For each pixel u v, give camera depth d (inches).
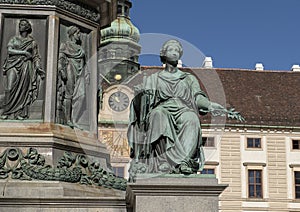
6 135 272.5
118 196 265.0
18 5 297.1
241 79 1637.6
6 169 264.2
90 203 245.3
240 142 1526.8
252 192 1517.0
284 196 1520.7
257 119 1537.9
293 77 1660.9
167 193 218.2
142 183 218.2
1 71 287.3
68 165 271.3
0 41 291.9
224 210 1493.6
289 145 1540.4
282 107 1574.8
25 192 254.4
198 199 218.5
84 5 315.6
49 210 244.5
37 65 289.4
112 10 330.6
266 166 1528.1
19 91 284.5
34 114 283.3
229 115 234.4
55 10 299.3
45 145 271.3
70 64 297.3
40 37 296.2
